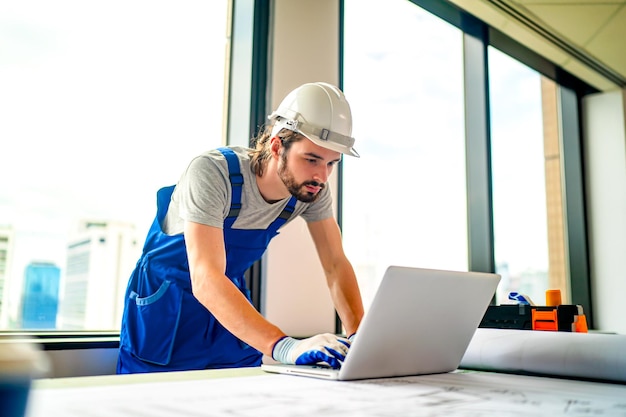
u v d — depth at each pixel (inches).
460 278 37.6
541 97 159.3
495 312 54.9
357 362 34.6
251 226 57.4
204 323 56.6
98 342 63.1
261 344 42.5
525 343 42.1
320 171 52.8
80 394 27.1
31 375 16.5
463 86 118.4
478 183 114.7
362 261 88.9
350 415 24.1
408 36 114.8
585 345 38.7
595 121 150.9
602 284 145.6
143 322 55.8
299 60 84.3
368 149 93.4
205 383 31.9
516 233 124.0
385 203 98.3
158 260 56.5
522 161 130.7
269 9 82.7
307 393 29.5
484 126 114.7
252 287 77.3
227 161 53.9
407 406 26.8
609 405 28.9
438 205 113.1
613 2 109.6
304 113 52.4
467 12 111.7
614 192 145.8
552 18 116.0
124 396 27.0
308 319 82.6
